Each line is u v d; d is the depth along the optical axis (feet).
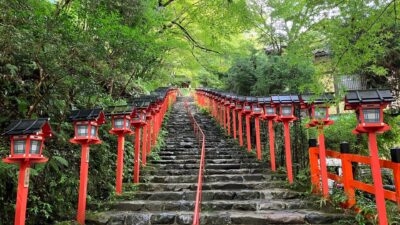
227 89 46.73
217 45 37.40
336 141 25.98
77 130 16.49
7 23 12.49
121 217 17.02
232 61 40.81
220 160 28.94
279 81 33.14
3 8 12.26
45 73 15.24
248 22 32.60
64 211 16.83
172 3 38.73
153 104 29.19
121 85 29.78
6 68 14.96
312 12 14.90
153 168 26.55
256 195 20.57
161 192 21.01
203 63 42.24
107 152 22.95
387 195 14.56
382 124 13.71
